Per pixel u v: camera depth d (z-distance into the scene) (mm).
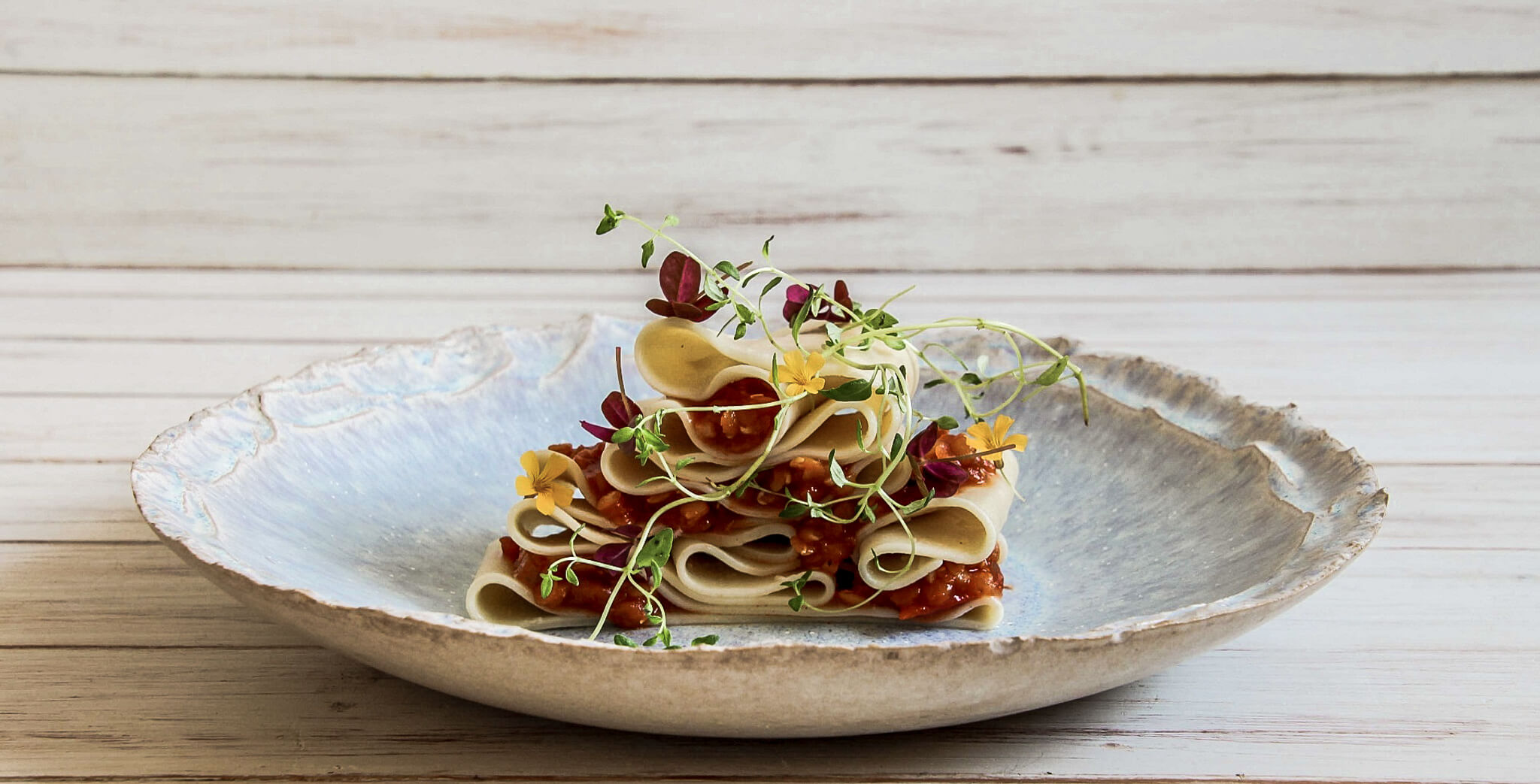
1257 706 568
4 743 544
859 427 568
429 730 551
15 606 604
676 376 583
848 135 993
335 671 576
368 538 596
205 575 537
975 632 574
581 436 664
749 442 574
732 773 538
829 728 521
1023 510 630
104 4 962
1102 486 629
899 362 586
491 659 508
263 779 533
